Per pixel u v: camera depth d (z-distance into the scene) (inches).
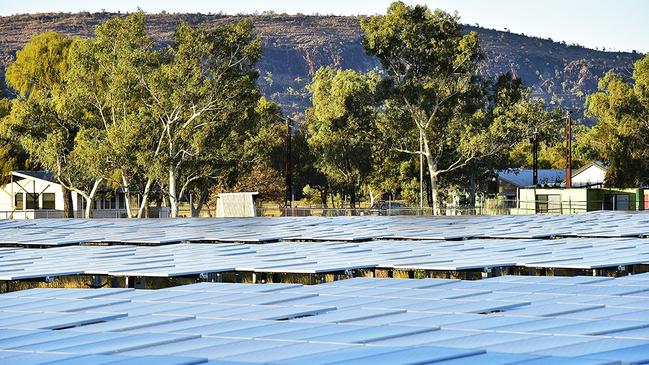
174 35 3390.7
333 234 1700.3
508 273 1128.2
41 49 3759.8
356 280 841.5
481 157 3769.7
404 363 475.5
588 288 757.9
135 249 1393.9
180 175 3533.5
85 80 3415.4
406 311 656.4
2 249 1440.7
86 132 3353.8
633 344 508.7
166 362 492.4
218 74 3358.8
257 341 547.5
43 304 738.8
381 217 2546.8
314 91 5753.0
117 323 634.2
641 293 728.3
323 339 549.0
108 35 3388.3
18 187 3698.3
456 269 1005.8
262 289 798.5
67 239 1667.1
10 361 506.3
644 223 1953.7
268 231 1841.8
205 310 687.7
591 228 1764.3
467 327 580.4
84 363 496.1
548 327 572.1
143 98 3422.7
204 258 1187.9
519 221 2153.1
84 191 3567.9
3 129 3511.3
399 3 3754.9
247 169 3563.0
